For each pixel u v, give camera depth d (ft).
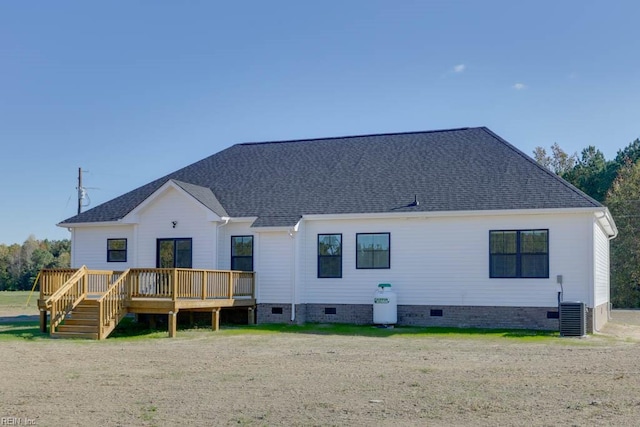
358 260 85.51
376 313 81.20
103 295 69.36
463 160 90.38
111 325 70.13
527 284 78.38
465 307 80.59
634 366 47.96
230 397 36.60
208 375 44.27
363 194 88.48
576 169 208.95
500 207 78.69
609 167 201.16
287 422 30.91
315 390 38.58
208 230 88.99
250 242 89.56
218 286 78.79
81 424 30.63
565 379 42.06
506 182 83.10
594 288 76.95
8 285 279.08
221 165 106.01
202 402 35.32
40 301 75.31
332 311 86.28
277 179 97.55
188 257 89.97
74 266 98.94
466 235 81.00
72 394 37.63
